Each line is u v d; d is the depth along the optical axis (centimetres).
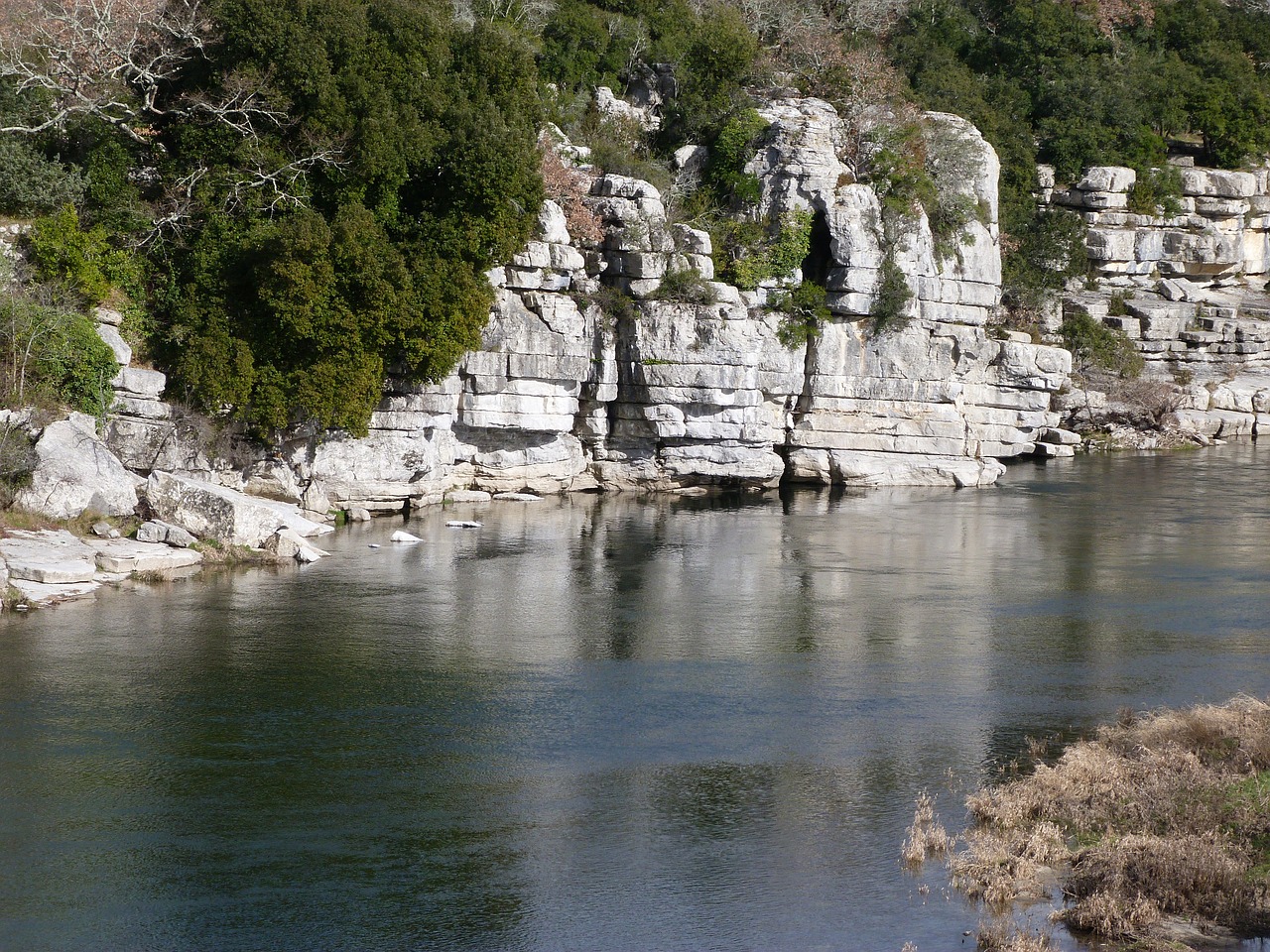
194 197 5434
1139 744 2811
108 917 2156
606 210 6469
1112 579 4816
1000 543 5522
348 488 5612
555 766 2823
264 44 5412
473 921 2148
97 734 2970
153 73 5659
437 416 5794
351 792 2667
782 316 6856
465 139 5553
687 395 6450
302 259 5184
